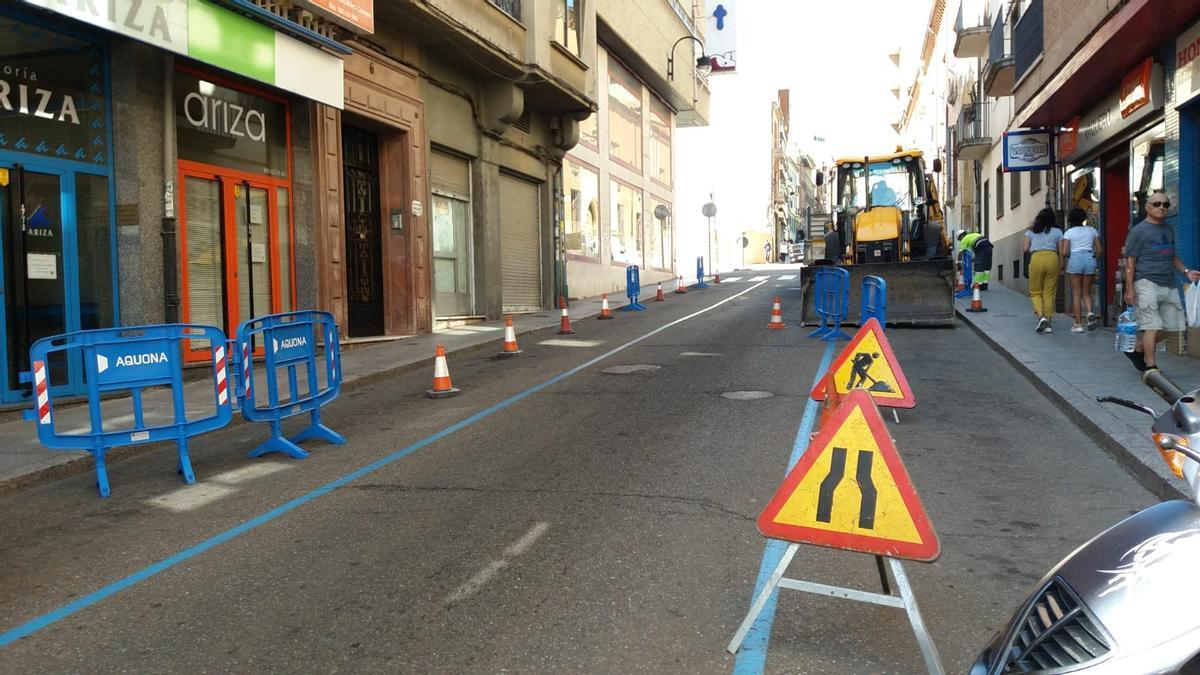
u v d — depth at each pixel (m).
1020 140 15.79
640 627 3.70
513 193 20.53
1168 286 8.65
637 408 8.56
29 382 8.77
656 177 34.09
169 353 6.44
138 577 4.49
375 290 15.65
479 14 16.12
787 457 6.48
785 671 3.28
